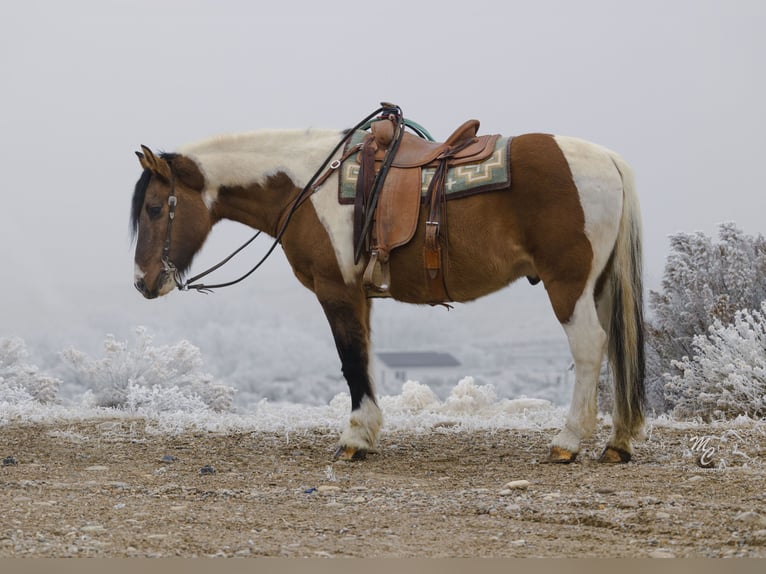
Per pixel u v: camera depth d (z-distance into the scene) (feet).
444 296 24.16
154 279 26.76
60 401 40.01
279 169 26.27
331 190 25.13
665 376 34.12
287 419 32.32
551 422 31.22
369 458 25.52
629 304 22.99
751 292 35.53
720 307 33.65
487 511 18.30
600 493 19.60
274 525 17.26
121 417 33.27
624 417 23.17
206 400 39.09
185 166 26.66
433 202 23.49
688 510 17.52
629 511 17.66
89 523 17.24
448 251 23.50
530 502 18.92
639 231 23.27
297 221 25.61
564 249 22.52
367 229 24.26
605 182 22.71
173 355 40.24
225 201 26.94
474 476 22.66
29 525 16.96
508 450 26.50
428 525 17.25
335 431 30.19
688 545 15.46
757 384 29.91
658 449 25.30
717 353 31.60
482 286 23.79
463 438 28.76
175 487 21.07
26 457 25.86
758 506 17.65
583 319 22.63
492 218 23.08
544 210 22.65
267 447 27.55
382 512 18.40
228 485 21.72
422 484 21.65
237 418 32.53
